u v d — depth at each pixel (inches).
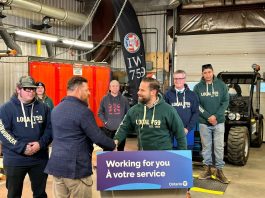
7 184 122.2
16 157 118.4
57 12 332.8
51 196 160.4
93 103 306.3
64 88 277.0
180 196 92.7
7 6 284.8
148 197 91.7
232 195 174.2
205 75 184.7
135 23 380.2
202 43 380.8
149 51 423.5
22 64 251.8
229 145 224.2
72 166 101.0
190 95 164.1
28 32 288.8
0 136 117.6
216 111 185.9
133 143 323.0
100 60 418.6
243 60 362.9
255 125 277.7
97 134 101.5
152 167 90.7
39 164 123.0
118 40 432.1
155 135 111.1
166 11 409.7
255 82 253.6
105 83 323.6
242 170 222.2
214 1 374.9
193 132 203.3
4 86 256.1
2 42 305.1
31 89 118.2
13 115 118.6
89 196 106.6
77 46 373.7
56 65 271.0
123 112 199.0
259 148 302.0
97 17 425.4
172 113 109.8
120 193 91.0
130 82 379.6
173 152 91.3
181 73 162.7
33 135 121.0
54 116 104.4
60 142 102.8
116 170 89.9
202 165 227.1
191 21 387.5
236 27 367.9
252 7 359.9
